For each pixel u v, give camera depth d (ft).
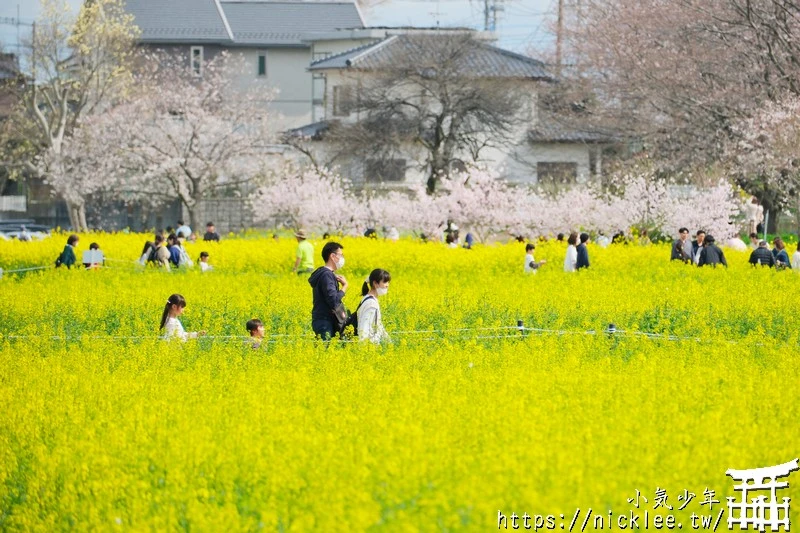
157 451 55.52
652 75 282.36
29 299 131.03
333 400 64.03
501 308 116.98
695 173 264.93
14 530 53.11
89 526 49.62
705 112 274.77
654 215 240.53
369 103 364.99
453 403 63.26
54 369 78.74
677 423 58.13
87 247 222.69
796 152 236.63
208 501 50.29
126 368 82.02
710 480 50.49
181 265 186.39
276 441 55.93
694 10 279.90
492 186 264.11
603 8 340.80
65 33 350.43
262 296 128.36
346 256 191.01
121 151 335.88
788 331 105.50
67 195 344.49
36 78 349.20
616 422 57.72
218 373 80.07
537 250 197.98
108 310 120.26
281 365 81.56
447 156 362.74
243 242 228.22
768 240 259.80
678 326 107.24
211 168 335.06
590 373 74.84
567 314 113.09
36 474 56.44
